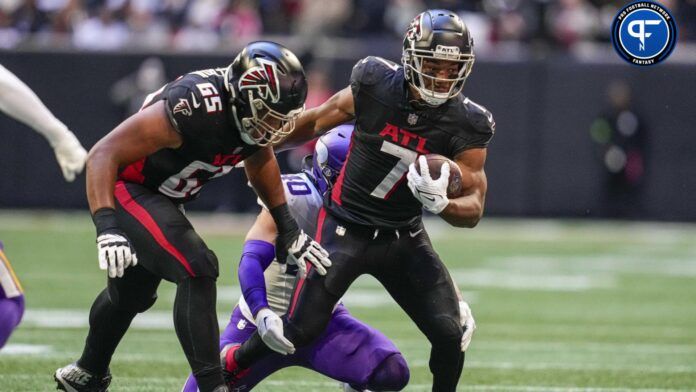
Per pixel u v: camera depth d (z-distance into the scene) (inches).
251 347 577.3
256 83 526.3
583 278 1298.0
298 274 583.5
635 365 813.2
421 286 587.2
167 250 536.1
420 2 1882.4
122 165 527.2
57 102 1733.5
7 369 732.0
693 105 1739.7
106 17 1825.8
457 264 1390.3
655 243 1612.9
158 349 836.0
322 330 578.2
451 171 557.3
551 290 1207.6
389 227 589.9
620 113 1733.5
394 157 586.9
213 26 1838.1
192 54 1720.0
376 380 590.2
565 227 1743.4
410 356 835.4
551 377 762.2
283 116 534.0
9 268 530.0
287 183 622.2
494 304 1113.4
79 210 1756.9
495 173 1758.1
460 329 581.0
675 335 957.2
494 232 1690.5
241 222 1722.4
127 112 1722.4
